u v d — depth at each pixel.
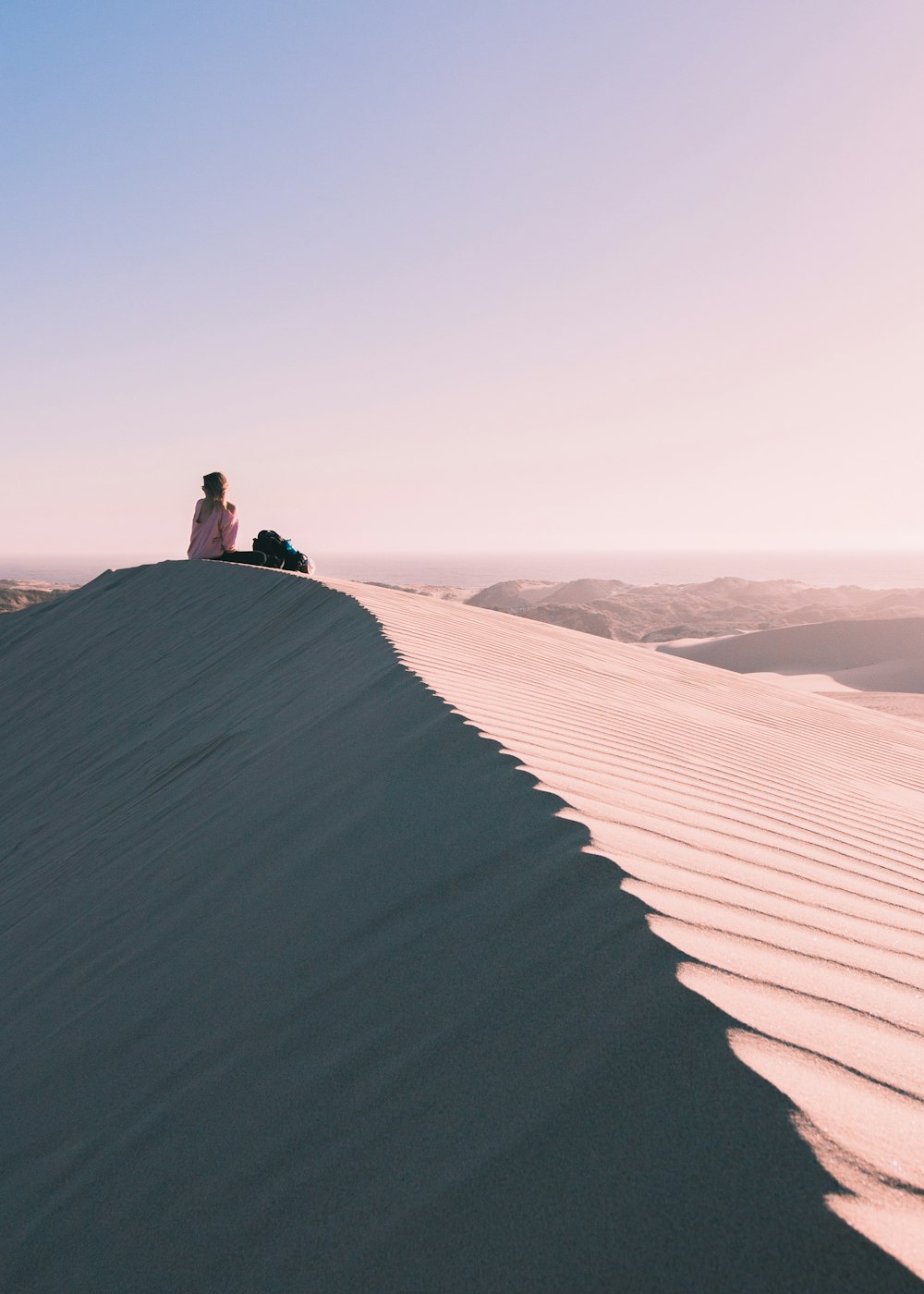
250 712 5.03
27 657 11.99
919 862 3.13
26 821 5.54
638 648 10.48
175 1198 1.44
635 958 1.44
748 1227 0.93
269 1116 1.50
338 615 6.53
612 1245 0.98
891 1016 1.40
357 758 3.11
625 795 2.63
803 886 2.14
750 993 1.35
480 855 2.04
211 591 10.43
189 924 2.47
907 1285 0.83
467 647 5.82
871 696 27.20
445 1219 1.10
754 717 7.24
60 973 2.70
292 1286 1.15
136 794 4.64
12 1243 1.56
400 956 1.77
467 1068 1.36
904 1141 1.05
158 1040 1.97
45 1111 1.95
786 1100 1.06
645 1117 1.11
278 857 2.59
